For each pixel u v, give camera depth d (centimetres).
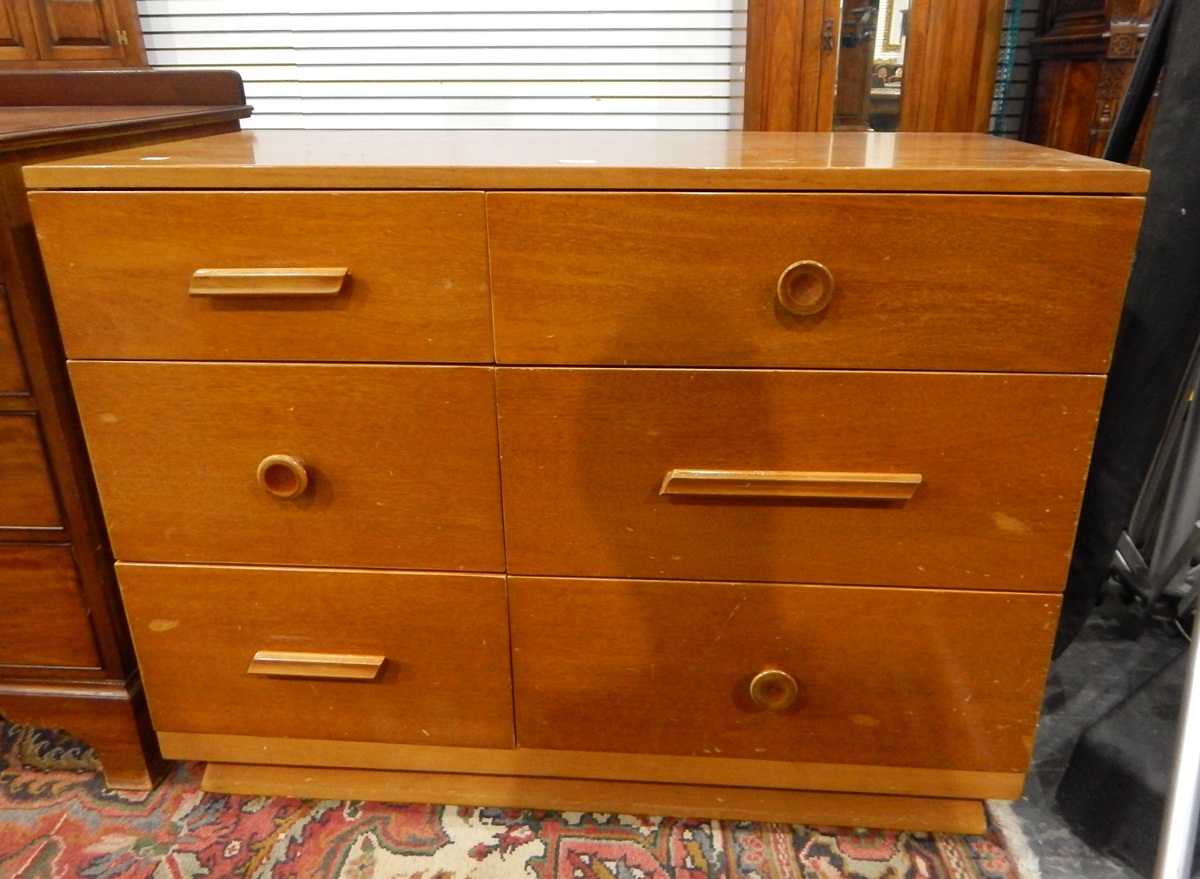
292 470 80
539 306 73
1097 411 73
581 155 80
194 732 96
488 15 149
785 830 95
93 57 141
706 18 149
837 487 76
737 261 70
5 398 82
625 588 84
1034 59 138
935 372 73
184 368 78
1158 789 85
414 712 92
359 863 91
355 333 75
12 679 96
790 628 84
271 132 121
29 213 77
